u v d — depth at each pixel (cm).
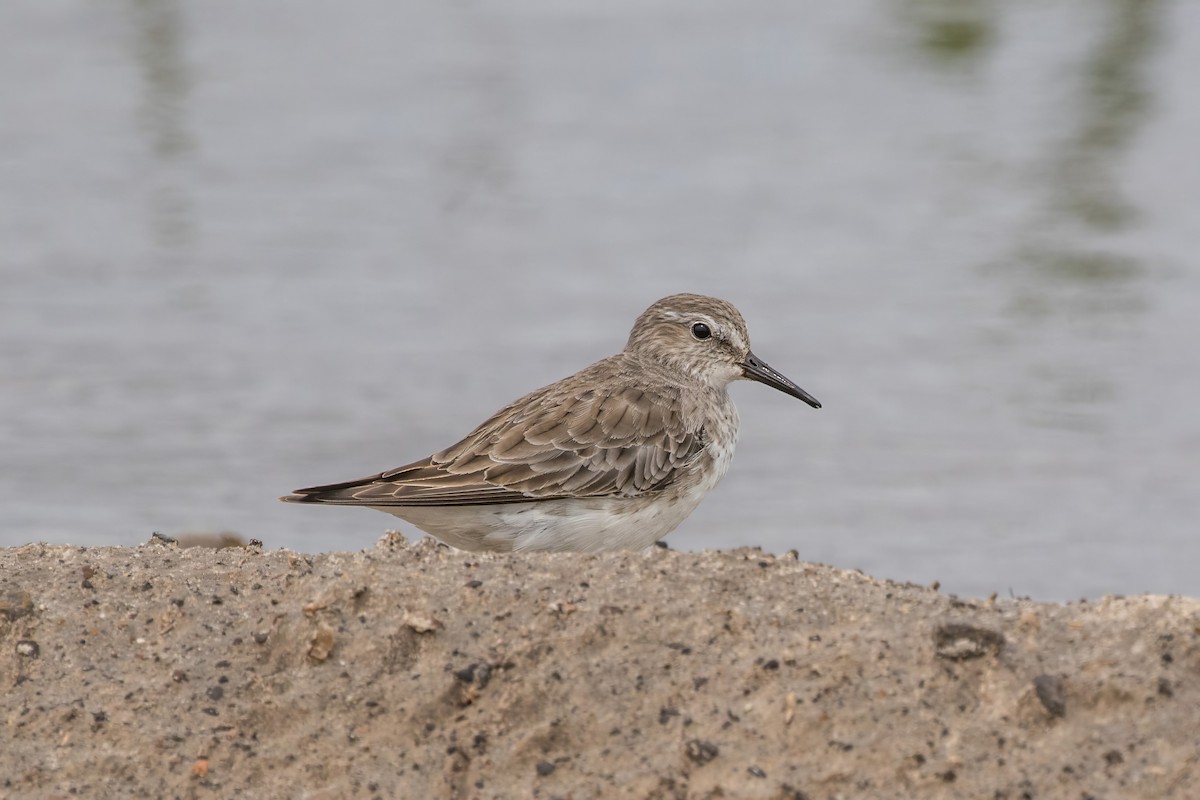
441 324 1972
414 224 2292
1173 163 2512
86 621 906
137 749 837
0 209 2297
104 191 2364
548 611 872
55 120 2636
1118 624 821
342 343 1911
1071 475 1628
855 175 2483
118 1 3266
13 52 2956
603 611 867
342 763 820
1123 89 2820
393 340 1920
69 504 1527
